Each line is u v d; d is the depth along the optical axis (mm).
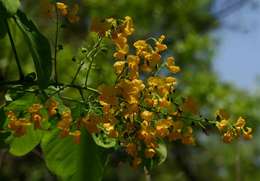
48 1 929
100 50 927
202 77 2879
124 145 933
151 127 922
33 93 953
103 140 995
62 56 2346
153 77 909
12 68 2209
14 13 892
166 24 3373
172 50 3146
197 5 3379
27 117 935
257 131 2930
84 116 920
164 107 915
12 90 949
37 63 884
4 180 3217
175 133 931
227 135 942
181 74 3027
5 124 978
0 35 933
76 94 1584
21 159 3281
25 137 1043
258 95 2887
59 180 1069
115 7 3209
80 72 1009
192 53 3057
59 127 903
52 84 922
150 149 921
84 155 1033
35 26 909
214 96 2838
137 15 3252
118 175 4020
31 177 3352
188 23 3389
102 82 934
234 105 2828
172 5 3334
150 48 907
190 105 925
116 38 899
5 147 1046
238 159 1690
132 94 877
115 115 902
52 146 1039
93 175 1038
